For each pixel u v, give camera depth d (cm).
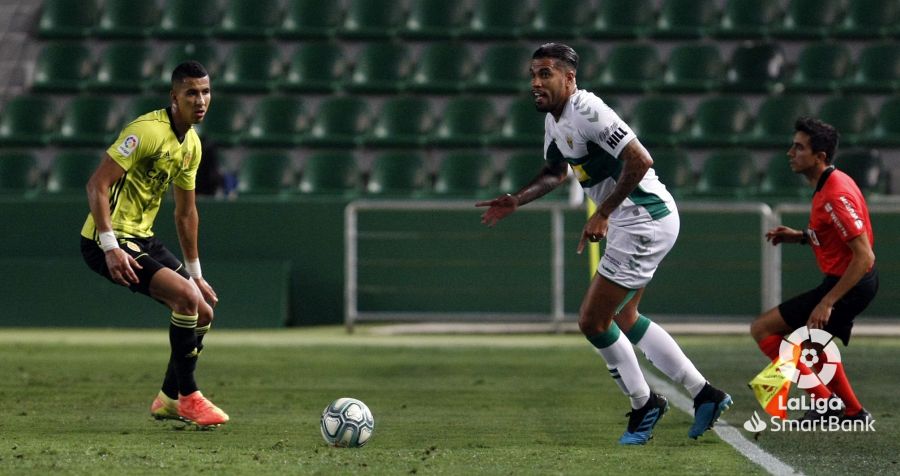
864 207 2312
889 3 7094
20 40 7150
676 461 1933
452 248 5312
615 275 2097
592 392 3106
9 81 6994
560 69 2072
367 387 3216
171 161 2322
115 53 7050
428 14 7206
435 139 6600
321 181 6394
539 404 2852
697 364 3838
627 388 2147
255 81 6950
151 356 4091
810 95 6806
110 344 4559
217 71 6994
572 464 1895
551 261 5288
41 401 2858
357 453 2017
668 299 5272
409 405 2825
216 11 7281
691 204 5131
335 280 5378
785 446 2117
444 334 5153
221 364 3825
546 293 5294
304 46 7025
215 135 6688
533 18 7250
